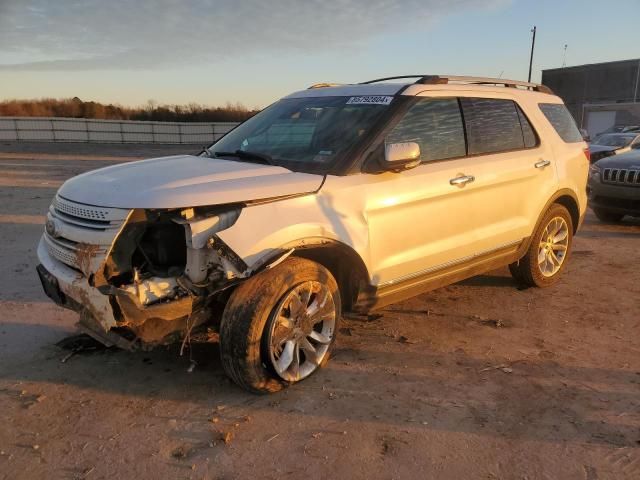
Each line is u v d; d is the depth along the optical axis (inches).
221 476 112.0
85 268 126.3
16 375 151.6
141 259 133.9
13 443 121.6
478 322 194.9
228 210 130.0
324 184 145.8
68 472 112.5
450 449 121.6
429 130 173.2
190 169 146.3
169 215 127.7
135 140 2000.5
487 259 194.7
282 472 113.3
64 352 165.5
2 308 199.2
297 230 137.1
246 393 143.6
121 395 142.1
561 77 1756.9
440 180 170.1
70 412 134.0
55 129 1900.8
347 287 161.2
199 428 128.0
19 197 478.0
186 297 127.3
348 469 114.4
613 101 1605.6
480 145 189.8
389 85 178.1
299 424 130.1
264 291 133.6
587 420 133.6
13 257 268.5
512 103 208.2
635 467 116.0
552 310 208.1
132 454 118.4
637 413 137.1
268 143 173.6
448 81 186.9
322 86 208.2
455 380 152.6
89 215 127.4
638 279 249.4
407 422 131.6
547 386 150.1
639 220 403.9
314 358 150.3
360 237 150.7
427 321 194.7
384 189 156.3
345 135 161.5
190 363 159.0
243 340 132.2
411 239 165.9
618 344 178.4
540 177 210.1
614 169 360.5
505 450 121.6
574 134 237.8
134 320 124.1
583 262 278.5
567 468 115.6
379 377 153.3
